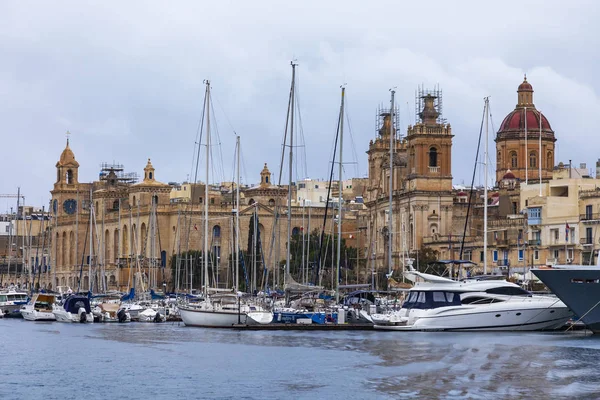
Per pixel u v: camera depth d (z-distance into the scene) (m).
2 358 120.06
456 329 138.75
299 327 148.62
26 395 94.94
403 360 110.12
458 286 140.50
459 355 113.06
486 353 114.25
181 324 176.62
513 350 116.44
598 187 199.25
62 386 99.25
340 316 150.62
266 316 152.75
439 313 139.00
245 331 149.12
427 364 106.81
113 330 162.38
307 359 112.81
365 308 156.75
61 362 116.00
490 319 138.25
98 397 93.62
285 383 97.75
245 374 103.50
